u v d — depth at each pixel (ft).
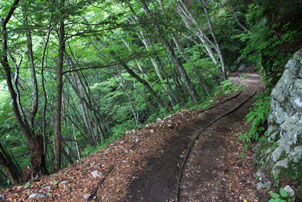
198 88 52.26
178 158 17.72
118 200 13.08
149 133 23.21
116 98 50.31
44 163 18.11
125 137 23.12
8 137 28.27
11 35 17.07
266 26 21.07
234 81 50.62
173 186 14.20
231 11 55.01
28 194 13.60
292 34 19.49
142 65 45.01
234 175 14.80
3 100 29.32
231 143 19.76
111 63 27.20
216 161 17.02
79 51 31.60
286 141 12.84
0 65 18.13
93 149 28.99
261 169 13.80
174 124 25.53
